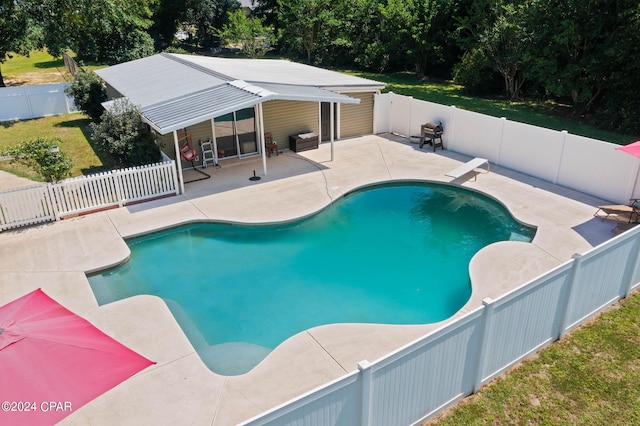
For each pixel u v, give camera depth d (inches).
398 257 464.8
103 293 403.5
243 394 278.5
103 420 260.2
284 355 311.3
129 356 204.8
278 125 770.8
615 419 255.8
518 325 279.4
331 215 555.5
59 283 400.2
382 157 737.0
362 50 1667.1
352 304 389.7
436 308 384.8
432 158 726.5
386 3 1550.2
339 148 791.7
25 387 180.7
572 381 282.0
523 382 281.4
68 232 495.2
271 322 365.7
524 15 973.8
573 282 299.9
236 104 574.6
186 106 606.9
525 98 1172.5
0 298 377.4
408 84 1405.0
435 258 462.3
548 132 604.1
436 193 617.0
